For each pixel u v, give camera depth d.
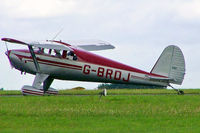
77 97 72.19
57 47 78.75
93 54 84.25
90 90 95.50
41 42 81.38
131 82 84.44
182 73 83.06
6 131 42.56
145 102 68.19
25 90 78.94
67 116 52.50
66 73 83.75
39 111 54.97
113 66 83.69
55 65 83.06
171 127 46.03
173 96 74.94
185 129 44.09
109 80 84.56
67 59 83.06
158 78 83.12
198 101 69.50
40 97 71.88
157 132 41.94
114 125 46.78
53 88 84.81
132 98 71.31
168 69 83.38
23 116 52.56
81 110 56.50
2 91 91.94
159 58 83.69
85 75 83.94
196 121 50.09
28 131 42.62
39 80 82.19
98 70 83.62
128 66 84.19
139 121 49.69
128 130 43.34
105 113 54.53
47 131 42.66
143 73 83.88
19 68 85.38
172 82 83.56
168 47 83.25
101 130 43.19
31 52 80.75
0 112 54.28
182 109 58.97
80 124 47.34
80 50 84.00
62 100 68.06
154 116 53.50
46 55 83.00
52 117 51.69
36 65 82.44
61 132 42.03
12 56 84.38
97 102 66.75
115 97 72.12
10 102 65.56
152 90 94.56
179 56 83.00
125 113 54.94
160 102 68.19
